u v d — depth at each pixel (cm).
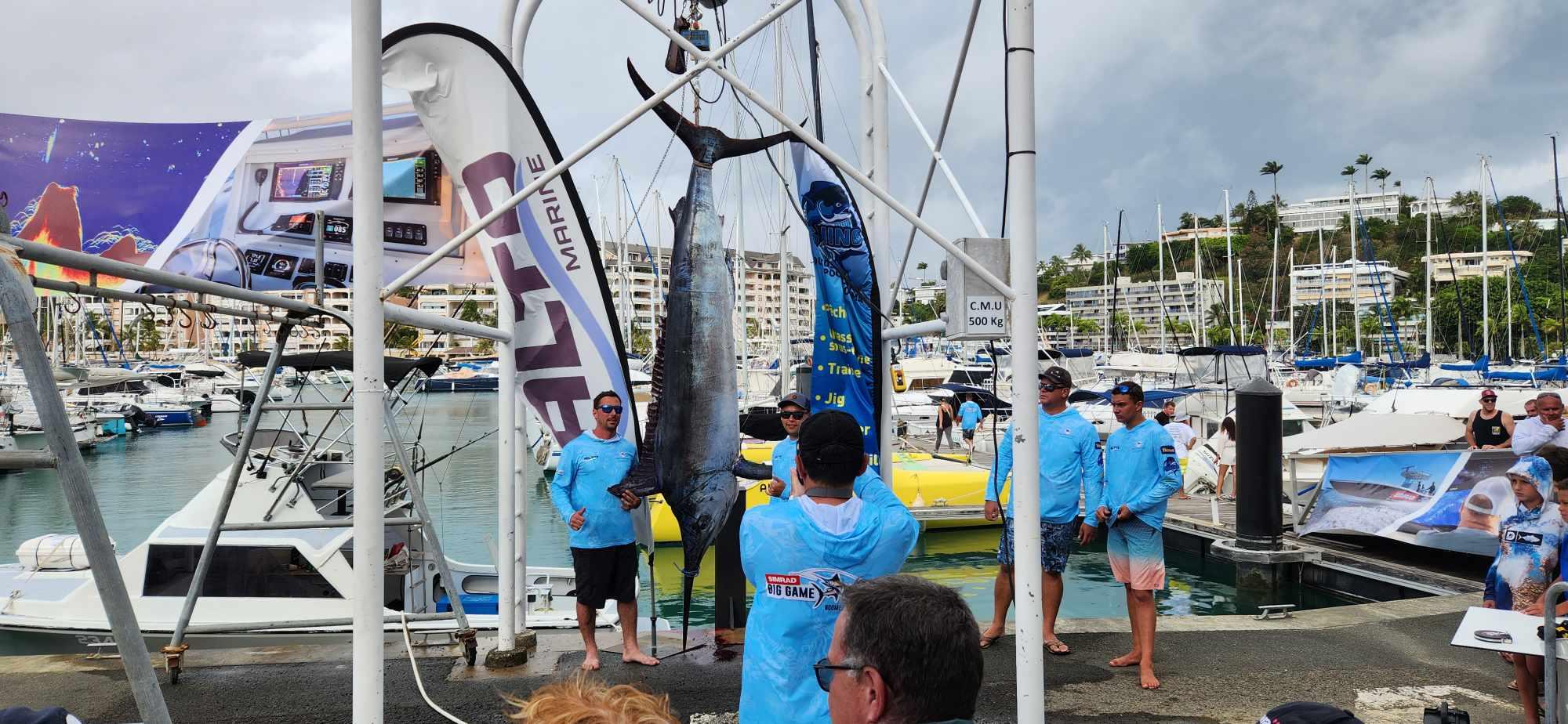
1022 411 264
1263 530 969
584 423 469
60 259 229
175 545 726
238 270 476
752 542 239
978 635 139
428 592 797
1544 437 751
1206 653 506
